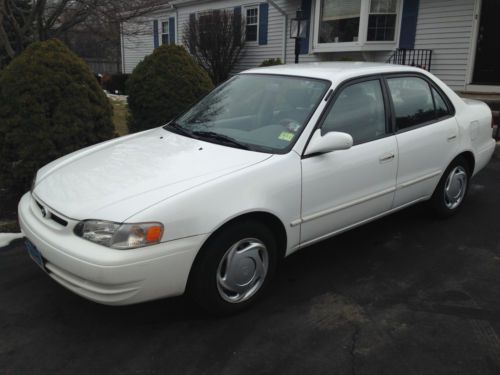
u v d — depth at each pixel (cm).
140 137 387
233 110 386
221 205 281
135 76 698
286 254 330
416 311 313
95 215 264
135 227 256
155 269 261
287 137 333
